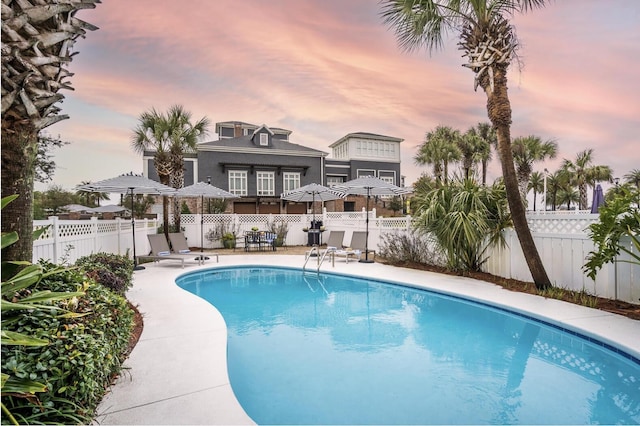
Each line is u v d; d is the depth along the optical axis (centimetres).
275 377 371
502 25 672
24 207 264
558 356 429
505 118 667
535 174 2827
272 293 791
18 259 260
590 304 554
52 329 208
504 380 364
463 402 319
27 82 254
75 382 204
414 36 767
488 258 830
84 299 270
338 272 947
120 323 319
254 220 1736
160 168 1426
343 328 543
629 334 426
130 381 312
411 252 1041
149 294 670
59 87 279
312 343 477
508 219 767
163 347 397
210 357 369
